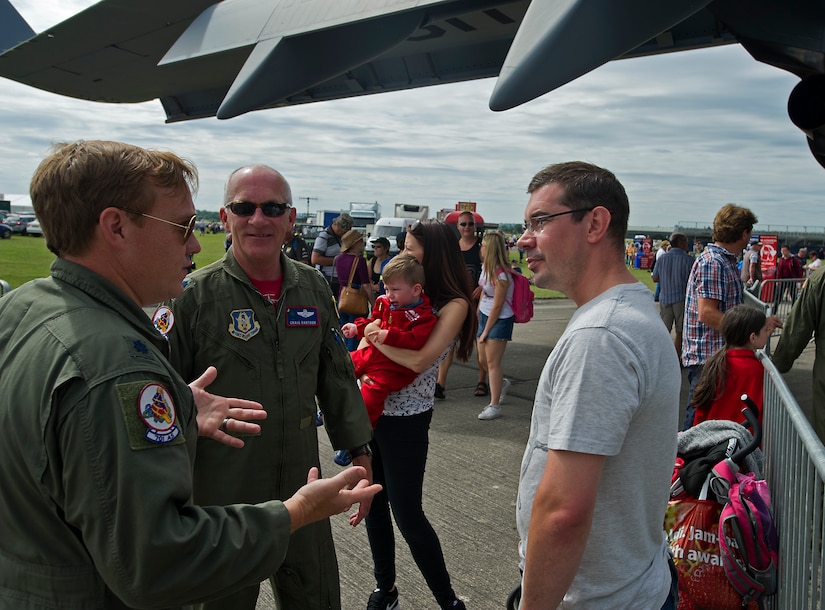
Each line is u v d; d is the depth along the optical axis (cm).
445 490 411
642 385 134
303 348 216
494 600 292
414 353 262
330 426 238
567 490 131
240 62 613
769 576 213
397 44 408
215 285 210
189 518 114
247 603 204
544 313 1360
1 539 116
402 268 272
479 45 572
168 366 127
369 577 314
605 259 150
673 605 163
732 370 366
